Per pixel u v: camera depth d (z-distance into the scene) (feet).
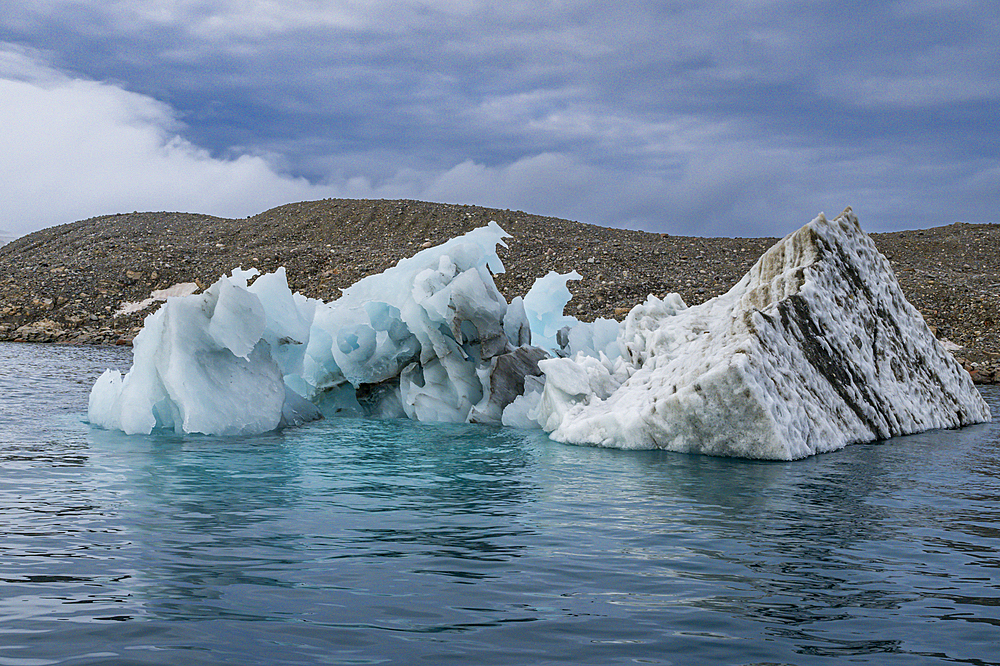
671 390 32.55
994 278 121.80
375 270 143.54
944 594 13.91
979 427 41.78
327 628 11.82
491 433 37.70
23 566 14.58
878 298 41.24
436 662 10.64
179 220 200.34
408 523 18.86
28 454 27.86
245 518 19.02
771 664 10.83
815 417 32.65
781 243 41.11
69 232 190.90
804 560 15.98
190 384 33.78
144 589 13.44
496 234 48.24
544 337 50.31
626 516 19.99
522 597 13.43
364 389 46.01
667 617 12.57
